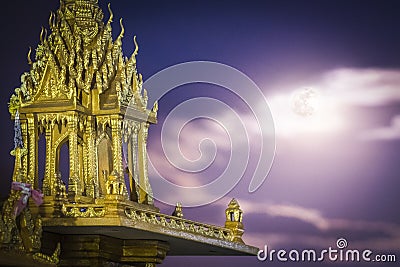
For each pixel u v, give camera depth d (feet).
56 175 55.72
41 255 49.16
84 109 57.26
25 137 57.06
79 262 54.54
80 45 58.23
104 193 57.57
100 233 54.39
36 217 51.52
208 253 63.36
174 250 61.87
